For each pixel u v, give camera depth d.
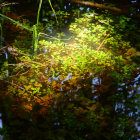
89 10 4.10
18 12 3.95
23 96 2.99
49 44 3.64
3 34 3.44
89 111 2.68
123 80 3.09
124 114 2.68
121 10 3.78
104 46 3.76
